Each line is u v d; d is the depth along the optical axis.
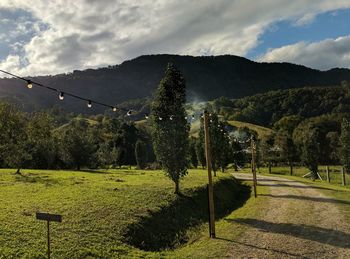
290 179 71.00
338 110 190.38
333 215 33.09
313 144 74.12
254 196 47.34
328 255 21.94
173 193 39.03
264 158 102.94
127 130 138.25
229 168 107.31
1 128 61.00
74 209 30.06
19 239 21.95
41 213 17.95
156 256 21.88
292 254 22.22
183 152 39.75
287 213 34.62
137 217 29.16
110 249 22.19
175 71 40.44
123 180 49.72
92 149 84.62
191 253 22.86
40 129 76.50
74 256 20.36
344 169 67.50
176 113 39.84
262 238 25.98
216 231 28.58
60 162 82.94
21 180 47.59
